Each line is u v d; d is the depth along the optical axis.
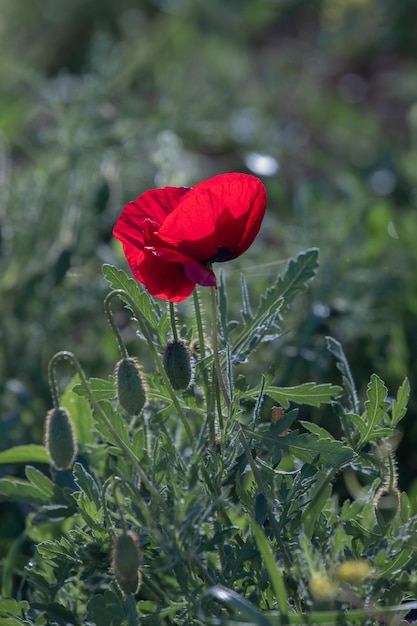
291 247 6.86
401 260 7.64
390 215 7.78
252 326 4.24
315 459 3.89
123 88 7.73
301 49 15.30
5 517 5.51
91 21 14.88
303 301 6.51
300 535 3.71
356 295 6.76
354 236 7.13
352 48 14.90
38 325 6.94
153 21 15.47
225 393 3.86
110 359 6.51
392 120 12.78
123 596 3.87
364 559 3.86
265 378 4.12
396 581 3.77
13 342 6.88
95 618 3.69
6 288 6.99
